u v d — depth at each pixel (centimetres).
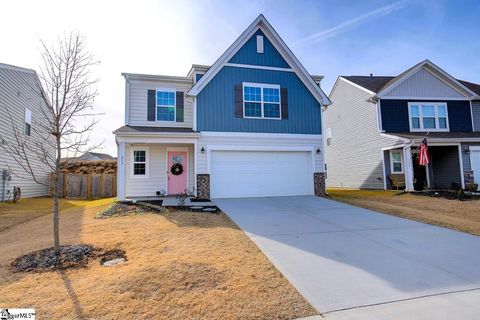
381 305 353
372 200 1320
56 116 557
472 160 1656
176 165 1457
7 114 1475
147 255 523
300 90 1465
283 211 971
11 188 1541
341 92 2252
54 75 595
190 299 358
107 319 314
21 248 592
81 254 530
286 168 1405
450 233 703
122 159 1206
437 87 1847
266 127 1391
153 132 1232
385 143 1741
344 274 446
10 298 364
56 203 540
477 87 2072
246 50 1412
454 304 357
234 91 1371
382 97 1794
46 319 313
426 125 1809
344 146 2203
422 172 1812
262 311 334
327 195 1418
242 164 1352
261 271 452
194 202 1170
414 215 920
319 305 351
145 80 1473
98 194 1777
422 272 459
